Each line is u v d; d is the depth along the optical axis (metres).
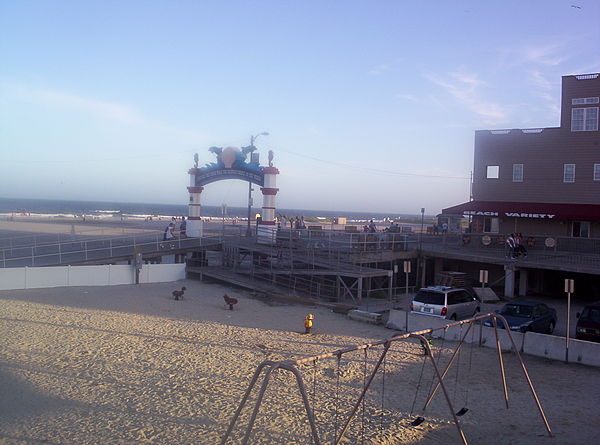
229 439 9.73
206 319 21.20
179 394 12.20
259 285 28.80
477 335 17.91
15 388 12.24
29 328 18.33
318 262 27.72
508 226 34.56
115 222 68.38
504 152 35.22
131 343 16.81
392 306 25.53
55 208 176.38
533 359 16.12
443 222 52.72
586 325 17.97
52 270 27.80
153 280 31.44
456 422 8.69
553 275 30.19
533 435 10.22
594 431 10.47
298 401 11.89
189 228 38.97
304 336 18.64
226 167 36.78
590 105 32.38
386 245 31.22
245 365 14.71
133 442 9.51
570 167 33.03
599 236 31.53
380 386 13.18
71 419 10.53
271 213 34.84
